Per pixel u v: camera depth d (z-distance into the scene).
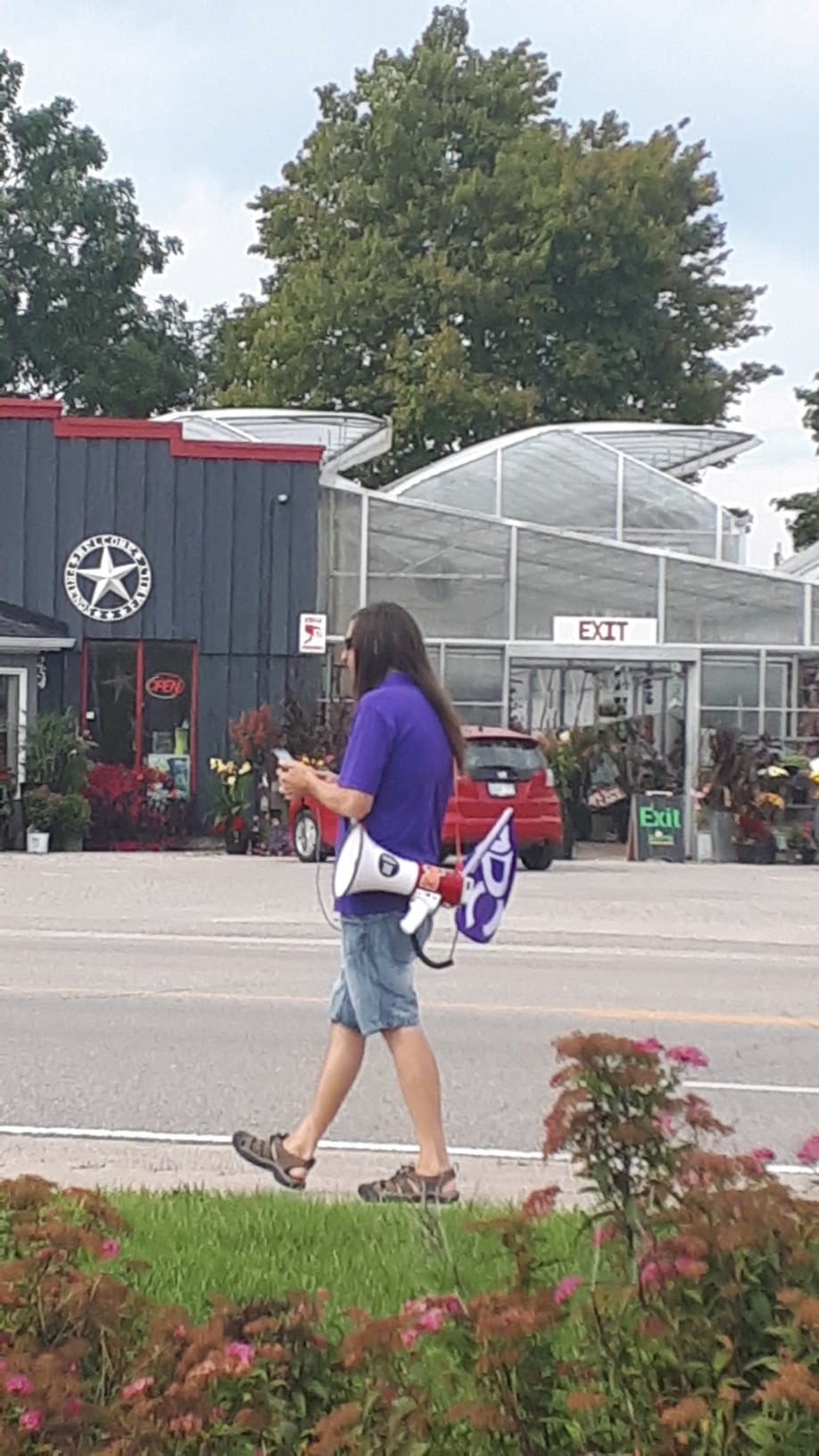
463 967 14.12
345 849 6.91
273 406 49.03
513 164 48.75
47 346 49.38
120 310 51.03
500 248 48.91
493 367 49.38
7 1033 10.65
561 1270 4.56
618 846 28.70
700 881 22.55
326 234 50.09
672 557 28.92
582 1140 4.31
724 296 52.22
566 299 49.94
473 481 32.03
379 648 7.08
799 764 27.53
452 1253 5.62
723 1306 3.78
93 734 27.81
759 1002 12.51
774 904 19.78
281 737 26.14
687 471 35.97
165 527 28.02
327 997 12.20
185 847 27.22
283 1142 7.12
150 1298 4.82
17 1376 3.63
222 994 12.28
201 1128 8.39
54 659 27.75
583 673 29.64
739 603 28.95
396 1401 3.66
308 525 28.19
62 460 27.91
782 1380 3.53
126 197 50.44
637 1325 3.81
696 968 14.35
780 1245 3.85
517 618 29.08
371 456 34.53
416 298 48.31
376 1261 5.95
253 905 18.55
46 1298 3.96
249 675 28.08
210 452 28.02
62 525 27.89
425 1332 3.84
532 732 27.34
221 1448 3.63
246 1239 6.27
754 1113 8.91
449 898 6.86
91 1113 8.64
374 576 28.98
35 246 49.28
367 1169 7.70
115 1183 7.33
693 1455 3.59
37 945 15.02
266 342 49.09
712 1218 3.92
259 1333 3.85
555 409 50.25
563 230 48.84
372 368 49.09
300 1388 3.79
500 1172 7.61
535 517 32.16
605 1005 12.19
